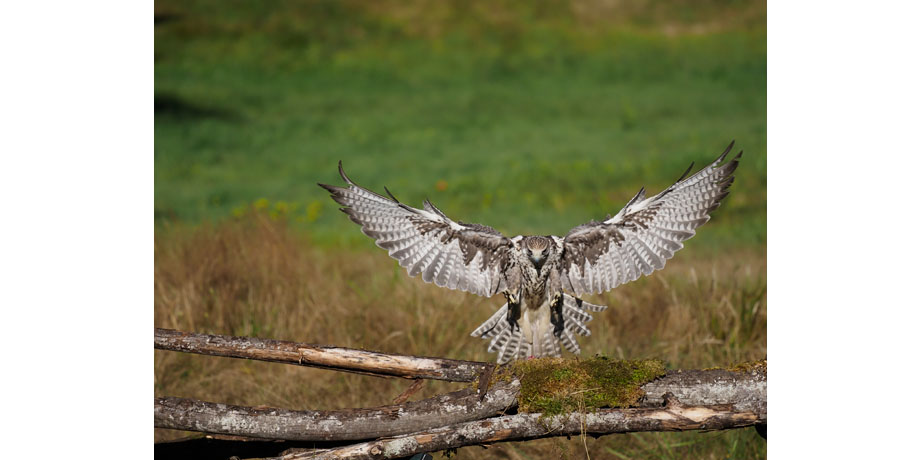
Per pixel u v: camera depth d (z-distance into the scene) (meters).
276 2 47.12
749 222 19.80
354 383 10.43
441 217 8.20
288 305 12.55
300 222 20.61
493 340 8.31
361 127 32.59
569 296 8.34
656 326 11.77
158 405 6.82
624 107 35.06
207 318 11.83
